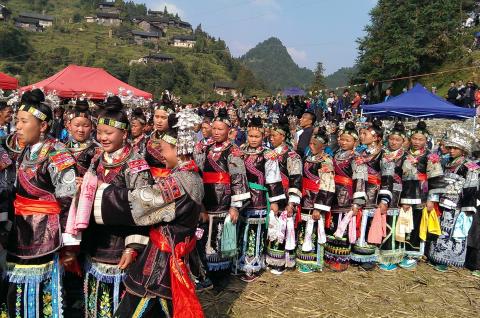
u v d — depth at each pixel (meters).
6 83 12.30
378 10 38.59
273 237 4.81
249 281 4.80
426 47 34.97
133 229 2.88
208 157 4.42
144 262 2.75
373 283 5.04
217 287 4.63
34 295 2.87
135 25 120.88
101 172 3.07
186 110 2.84
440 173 5.47
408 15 35.56
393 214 5.50
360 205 5.14
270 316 4.08
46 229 2.88
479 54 34.47
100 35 106.06
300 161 4.96
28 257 2.85
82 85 13.84
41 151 2.91
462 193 5.52
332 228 5.32
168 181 2.71
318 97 22.19
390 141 5.61
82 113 4.22
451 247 5.54
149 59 90.38
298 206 5.06
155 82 80.00
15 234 2.90
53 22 103.44
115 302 2.98
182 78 83.88
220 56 110.62
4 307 3.04
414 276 5.38
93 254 3.03
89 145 4.20
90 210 2.71
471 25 41.00
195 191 2.77
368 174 5.42
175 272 2.69
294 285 4.79
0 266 3.12
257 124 4.79
